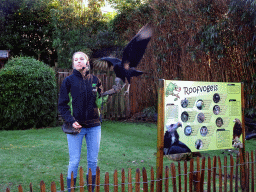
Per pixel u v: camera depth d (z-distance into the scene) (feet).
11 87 21.36
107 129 22.82
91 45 34.22
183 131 8.40
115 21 32.58
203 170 7.96
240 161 9.50
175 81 8.23
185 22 23.13
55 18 38.60
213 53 21.27
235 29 19.29
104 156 14.15
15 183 9.92
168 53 26.55
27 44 63.82
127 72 8.83
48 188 9.45
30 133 20.17
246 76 19.88
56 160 13.02
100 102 8.52
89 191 6.44
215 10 20.13
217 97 9.08
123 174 6.61
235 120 9.43
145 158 14.01
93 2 38.63
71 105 8.10
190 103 8.53
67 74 25.35
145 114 28.50
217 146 9.08
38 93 22.11
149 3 26.78
